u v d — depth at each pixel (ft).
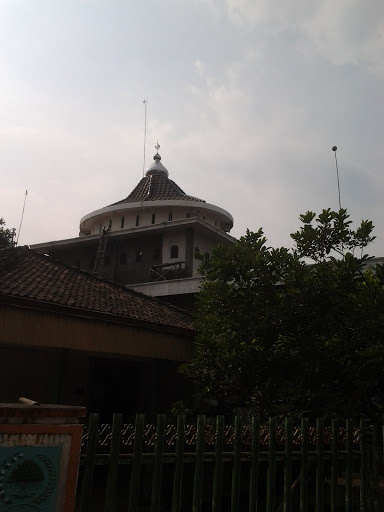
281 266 22.43
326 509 18.69
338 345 20.67
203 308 24.22
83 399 34.58
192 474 20.83
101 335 27.32
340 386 20.42
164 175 103.65
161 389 37.76
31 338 24.18
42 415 11.16
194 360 22.91
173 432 14.69
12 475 10.57
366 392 20.43
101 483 26.76
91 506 22.44
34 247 86.58
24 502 10.63
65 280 33.45
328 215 23.03
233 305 22.70
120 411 36.76
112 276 82.23
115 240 84.02
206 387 22.54
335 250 22.88
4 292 23.85
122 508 22.35
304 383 20.92
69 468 11.32
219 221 92.38
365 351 18.60
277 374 21.72
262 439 15.81
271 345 21.67
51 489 10.98
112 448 12.51
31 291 26.21
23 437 10.85
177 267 75.51
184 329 32.01
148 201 87.56
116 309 29.76
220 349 21.66
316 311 20.90
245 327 21.79
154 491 12.91
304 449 15.78
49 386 32.65
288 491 15.15
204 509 20.43
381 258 35.22
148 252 81.51
